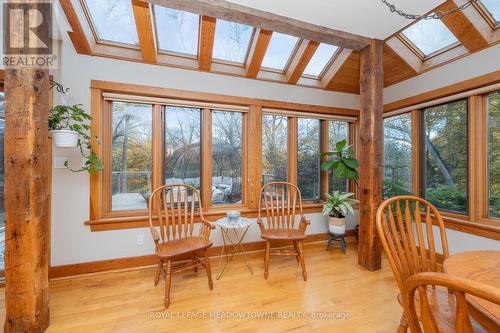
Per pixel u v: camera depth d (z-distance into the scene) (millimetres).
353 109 3344
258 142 2867
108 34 2270
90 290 1997
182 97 2529
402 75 2855
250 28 2424
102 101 2344
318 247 3021
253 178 2850
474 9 1973
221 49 2584
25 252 1393
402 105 2924
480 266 996
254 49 2486
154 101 2459
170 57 2518
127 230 2373
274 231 2400
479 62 2166
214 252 2680
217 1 1782
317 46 2521
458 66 2334
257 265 2496
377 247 2354
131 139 2486
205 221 2195
